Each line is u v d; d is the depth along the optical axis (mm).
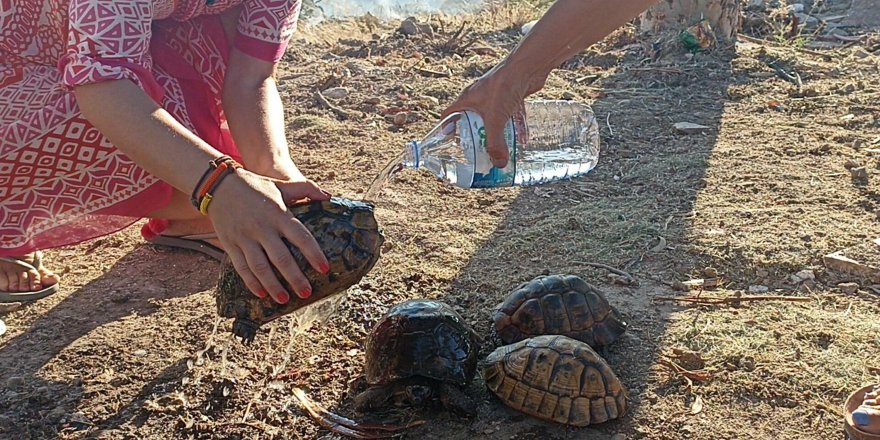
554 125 1909
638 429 1516
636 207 2230
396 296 1877
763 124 2775
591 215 2186
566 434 1508
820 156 2502
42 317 1831
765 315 1790
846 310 1812
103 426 1560
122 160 1723
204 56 1805
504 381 1543
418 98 3082
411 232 2133
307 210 1424
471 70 3496
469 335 1598
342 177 2439
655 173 2422
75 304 1870
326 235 1399
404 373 1530
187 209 1845
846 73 3326
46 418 1567
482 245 2076
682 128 2721
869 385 1546
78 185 1740
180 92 1790
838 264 1936
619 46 3758
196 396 1616
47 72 1756
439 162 1660
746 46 3670
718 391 1591
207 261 2021
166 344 1739
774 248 2000
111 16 1488
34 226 1773
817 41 3988
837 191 2275
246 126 1741
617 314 1717
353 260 1401
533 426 1524
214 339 1745
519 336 1665
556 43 1488
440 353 1537
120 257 2053
